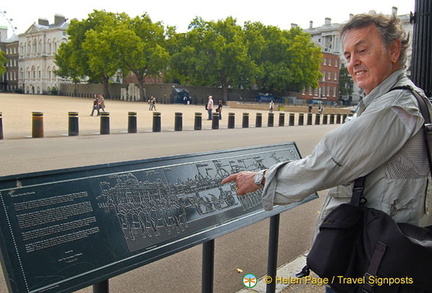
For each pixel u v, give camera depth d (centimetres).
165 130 1883
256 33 6231
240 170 276
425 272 149
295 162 182
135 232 195
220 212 243
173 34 6469
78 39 6806
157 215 209
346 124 170
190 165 245
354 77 194
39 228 163
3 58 10088
